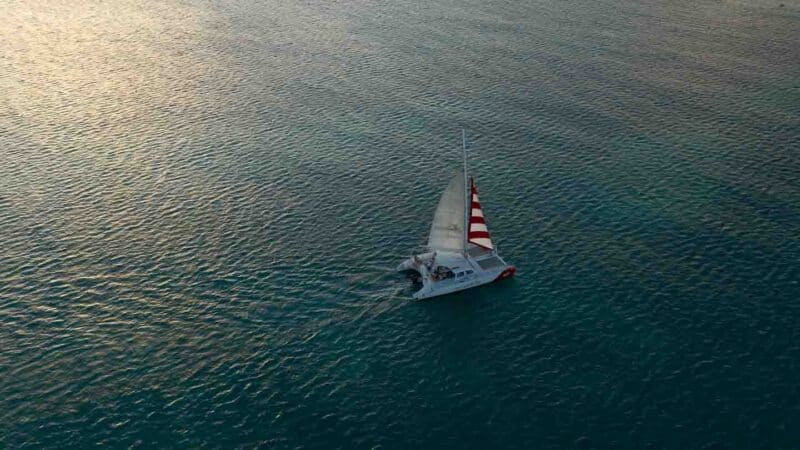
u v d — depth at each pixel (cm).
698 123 12538
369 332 7969
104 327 7950
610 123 12619
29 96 13825
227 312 8212
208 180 10931
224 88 14250
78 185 10762
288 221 9925
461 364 7544
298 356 7612
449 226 8725
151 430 6706
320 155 11688
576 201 10344
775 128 12312
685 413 6881
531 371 7438
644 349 7669
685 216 9950
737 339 7769
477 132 12406
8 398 7000
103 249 9294
